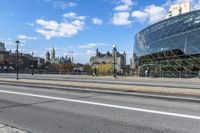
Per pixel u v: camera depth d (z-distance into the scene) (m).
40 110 12.67
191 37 66.19
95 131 8.82
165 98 16.16
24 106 13.84
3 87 25.36
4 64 151.25
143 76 65.69
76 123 9.96
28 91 21.22
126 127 9.24
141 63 90.75
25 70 99.50
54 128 9.32
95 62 162.75
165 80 45.00
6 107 13.61
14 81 33.88
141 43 93.06
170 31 74.75
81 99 16.06
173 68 70.75
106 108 12.88
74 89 22.47
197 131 8.59
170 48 72.12
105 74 75.50
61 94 18.83
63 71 84.31
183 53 67.19
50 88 23.69
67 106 13.62
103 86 23.97
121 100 15.47
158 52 77.56
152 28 86.44
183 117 10.61
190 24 68.31
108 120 10.32
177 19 74.69
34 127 9.51
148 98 16.27
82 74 76.94
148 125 9.45
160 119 10.34
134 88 21.81
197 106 13.15
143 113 11.52
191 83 36.66
